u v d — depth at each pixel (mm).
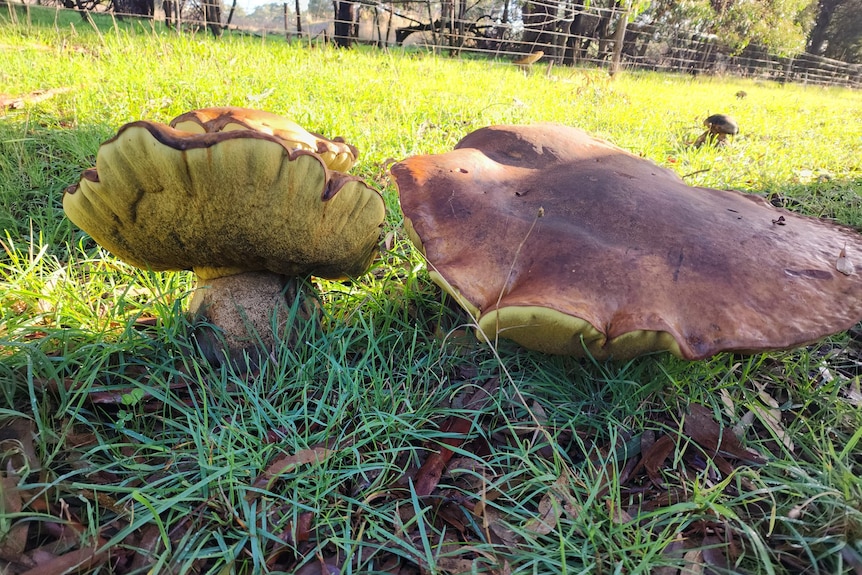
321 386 659
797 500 542
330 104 1653
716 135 1967
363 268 745
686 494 550
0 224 937
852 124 2955
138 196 507
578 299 542
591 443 633
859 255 667
